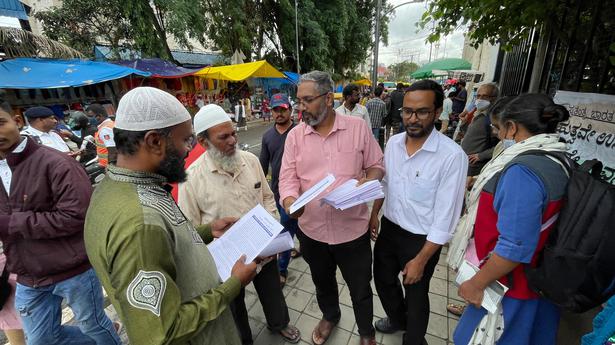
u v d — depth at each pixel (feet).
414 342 6.18
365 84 95.61
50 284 5.64
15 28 21.65
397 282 6.83
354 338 7.30
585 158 6.87
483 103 9.98
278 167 9.99
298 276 9.79
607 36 6.91
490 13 6.84
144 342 2.66
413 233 5.79
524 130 4.24
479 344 4.49
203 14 41.39
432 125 5.23
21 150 5.18
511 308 4.28
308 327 7.77
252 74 35.94
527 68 12.57
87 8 31.76
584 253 3.36
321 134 5.97
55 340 6.10
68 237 5.56
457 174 5.23
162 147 3.13
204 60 58.70
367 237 6.36
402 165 5.75
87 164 16.28
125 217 2.76
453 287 8.86
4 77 22.40
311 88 5.40
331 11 57.00
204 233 5.26
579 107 7.14
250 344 6.99
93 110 17.44
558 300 3.69
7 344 7.81
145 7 33.86
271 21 55.06
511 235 3.76
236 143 6.05
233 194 6.20
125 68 27.96
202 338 3.57
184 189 6.14
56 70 24.86
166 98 3.14
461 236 5.24
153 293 2.71
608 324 3.04
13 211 5.32
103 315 6.40
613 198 3.28
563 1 7.17
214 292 3.43
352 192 4.99
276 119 9.70
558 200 3.65
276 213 7.39
